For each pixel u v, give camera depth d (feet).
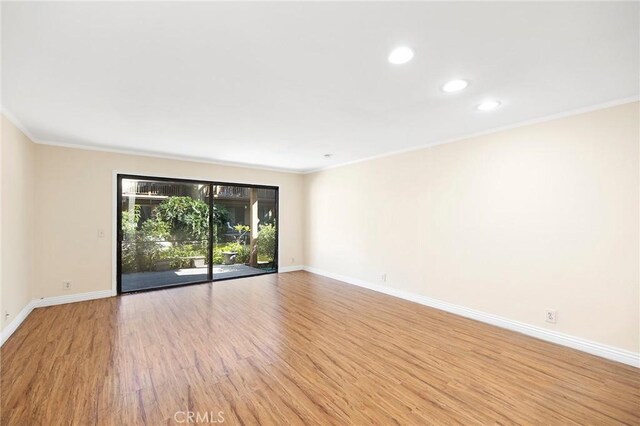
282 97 8.10
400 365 8.08
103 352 8.68
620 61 6.21
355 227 17.37
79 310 12.35
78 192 13.62
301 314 12.16
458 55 6.01
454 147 12.30
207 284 17.24
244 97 8.09
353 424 5.82
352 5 4.50
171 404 6.38
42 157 12.73
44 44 5.51
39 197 12.64
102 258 14.25
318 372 7.70
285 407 6.31
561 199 9.35
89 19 4.80
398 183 14.75
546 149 9.66
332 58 6.11
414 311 12.59
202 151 14.89
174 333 10.10
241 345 9.24
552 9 4.62
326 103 8.55
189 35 5.27
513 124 10.39
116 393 6.74
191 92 7.75
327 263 19.48
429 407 6.34
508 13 4.71
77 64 6.29
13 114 9.43
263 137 12.21
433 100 8.34
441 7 4.58
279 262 20.71
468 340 9.68
